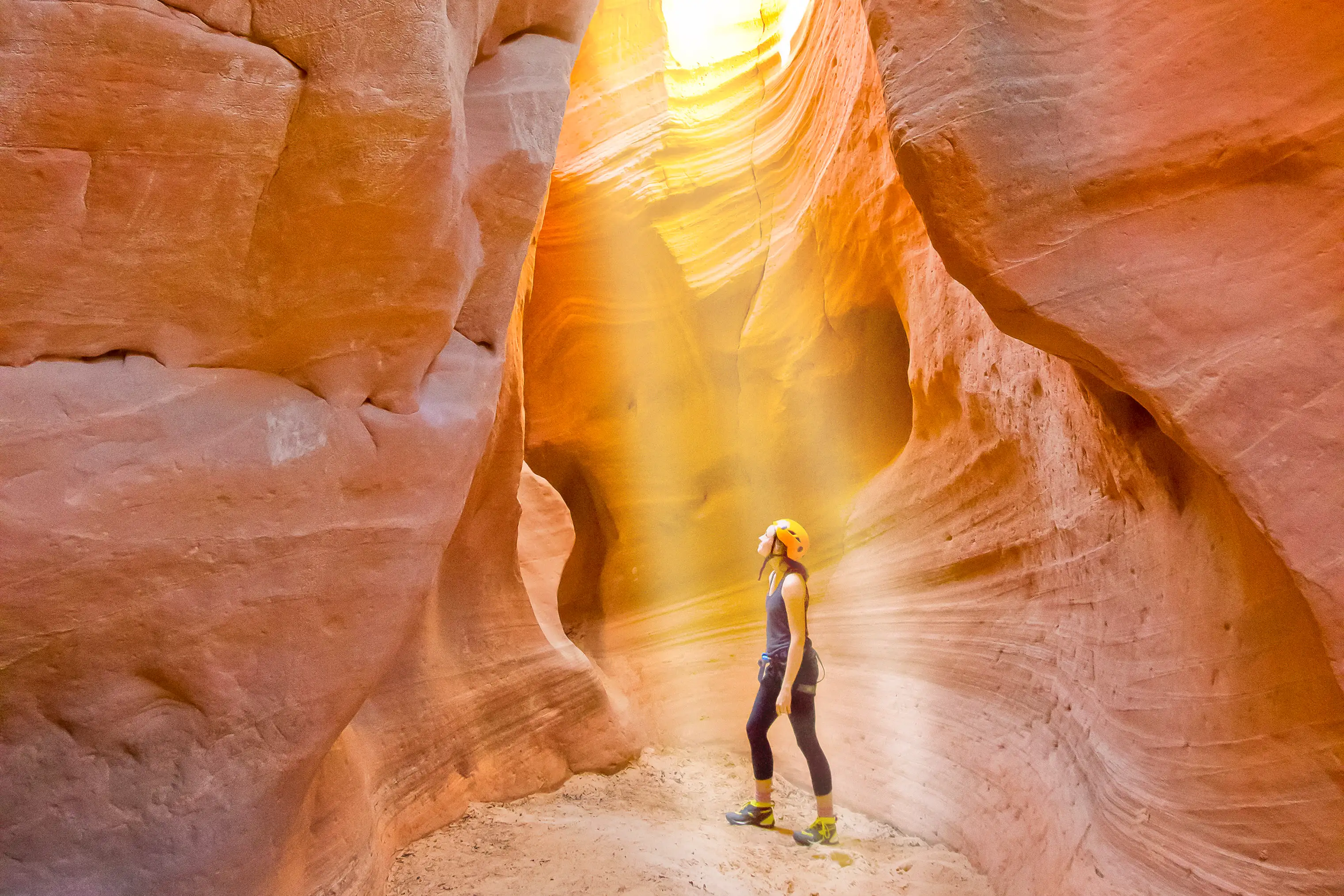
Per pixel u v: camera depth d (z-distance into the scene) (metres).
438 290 1.95
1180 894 2.17
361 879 2.48
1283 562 1.77
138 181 1.52
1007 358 3.34
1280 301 1.91
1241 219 1.98
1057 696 3.09
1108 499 2.75
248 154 1.61
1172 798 2.27
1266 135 1.96
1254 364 1.89
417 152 1.73
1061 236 2.07
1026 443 3.30
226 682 1.76
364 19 1.63
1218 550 2.16
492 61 2.31
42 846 1.62
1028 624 3.44
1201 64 2.04
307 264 1.76
